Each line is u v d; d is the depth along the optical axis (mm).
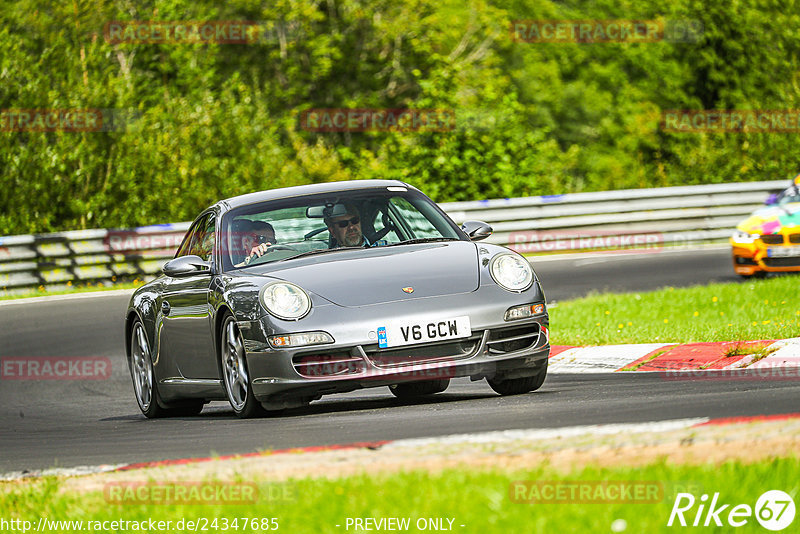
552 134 128625
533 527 11758
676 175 105000
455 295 23297
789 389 20750
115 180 81312
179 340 27234
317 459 15922
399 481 13773
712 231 74875
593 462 13969
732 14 125875
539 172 91438
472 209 70312
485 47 129125
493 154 88688
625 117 128625
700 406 18984
